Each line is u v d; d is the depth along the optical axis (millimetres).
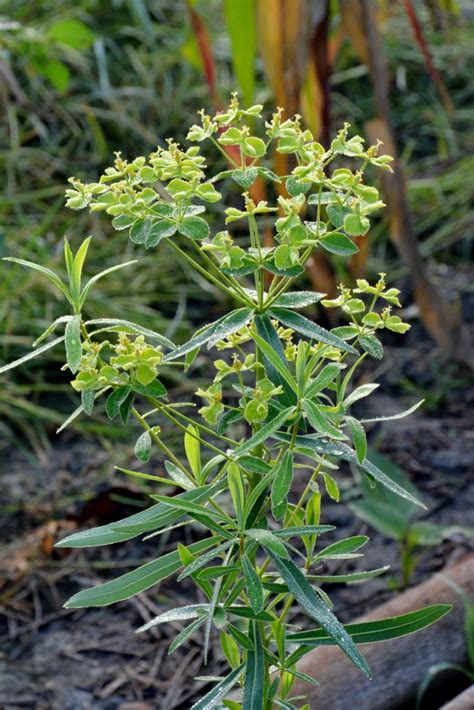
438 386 3420
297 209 1196
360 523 2775
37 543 2730
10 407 3273
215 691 1317
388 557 2648
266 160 4188
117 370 1229
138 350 1198
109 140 4402
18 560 2678
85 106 4391
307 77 3053
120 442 3146
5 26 3537
